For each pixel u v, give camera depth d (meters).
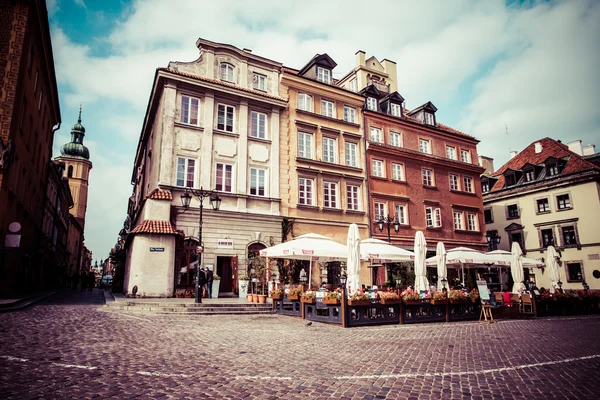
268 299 19.33
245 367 6.40
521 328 12.77
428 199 30.94
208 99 22.45
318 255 16.61
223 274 21.97
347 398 4.94
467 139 35.03
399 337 10.24
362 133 28.88
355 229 15.02
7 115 17.12
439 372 6.45
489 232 38.91
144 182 27.80
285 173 24.56
